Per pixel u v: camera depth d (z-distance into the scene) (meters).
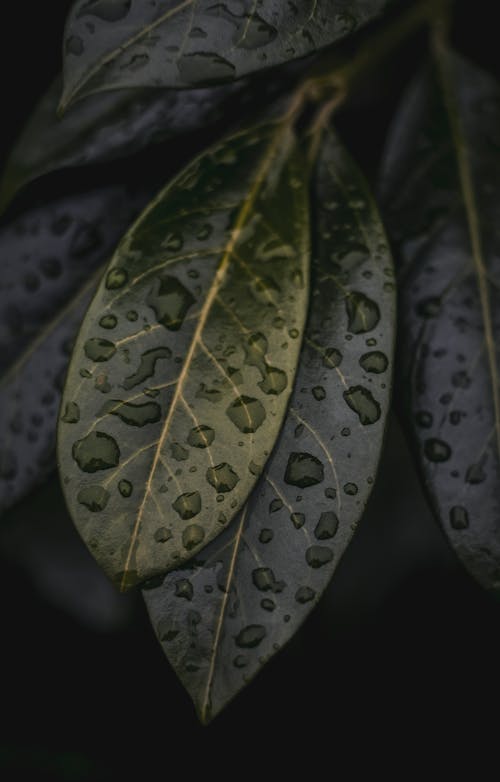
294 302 0.29
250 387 0.28
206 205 0.30
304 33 0.28
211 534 0.28
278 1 0.28
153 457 0.28
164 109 0.33
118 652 0.57
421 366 0.32
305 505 0.29
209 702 0.28
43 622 0.56
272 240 0.30
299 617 0.28
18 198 0.34
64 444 0.28
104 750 0.56
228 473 0.28
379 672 0.56
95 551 0.27
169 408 0.28
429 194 0.34
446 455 0.31
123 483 0.28
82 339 0.28
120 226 0.35
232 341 0.29
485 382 0.31
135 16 0.27
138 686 0.57
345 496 0.29
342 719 0.57
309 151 0.32
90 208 0.35
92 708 0.57
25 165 0.33
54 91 0.33
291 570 0.29
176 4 0.27
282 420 0.28
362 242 0.31
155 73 0.27
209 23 0.27
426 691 0.56
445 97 0.36
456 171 0.34
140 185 0.35
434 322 0.32
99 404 0.28
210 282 0.29
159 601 0.28
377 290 0.30
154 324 0.29
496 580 0.30
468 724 0.55
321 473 0.29
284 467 0.29
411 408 0.31
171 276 0.29
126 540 0.27
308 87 0.33
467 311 0.32
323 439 0.29
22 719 0.56
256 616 0.28
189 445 0.28
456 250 0.33
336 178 0.32
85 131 0.33
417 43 0.44
